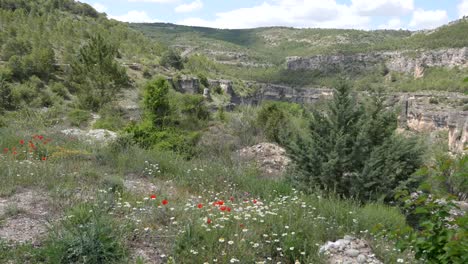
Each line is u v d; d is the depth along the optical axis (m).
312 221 5.66
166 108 14.86
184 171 8.93
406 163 7.93
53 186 6.41
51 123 18.34
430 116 59.78
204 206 5.85
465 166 2.78
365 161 7.87
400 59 103.62
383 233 3.51
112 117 22.86
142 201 5.98
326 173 8.02
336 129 8.59
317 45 166.88
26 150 9.17
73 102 35.16
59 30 56.41
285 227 5.06
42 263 3.94
